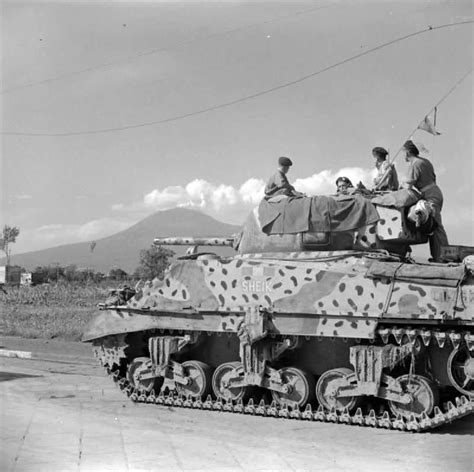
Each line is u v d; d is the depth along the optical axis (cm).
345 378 1506
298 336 1581
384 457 1220
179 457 1212
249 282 1616
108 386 1989
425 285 1409
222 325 1653
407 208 1595
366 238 1612
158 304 1738
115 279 8375
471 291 1363
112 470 1127
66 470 1123
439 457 1210
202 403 1675
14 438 1340
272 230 1692
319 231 1633
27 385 1998
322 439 1360
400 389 1438
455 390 1545
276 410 1580
